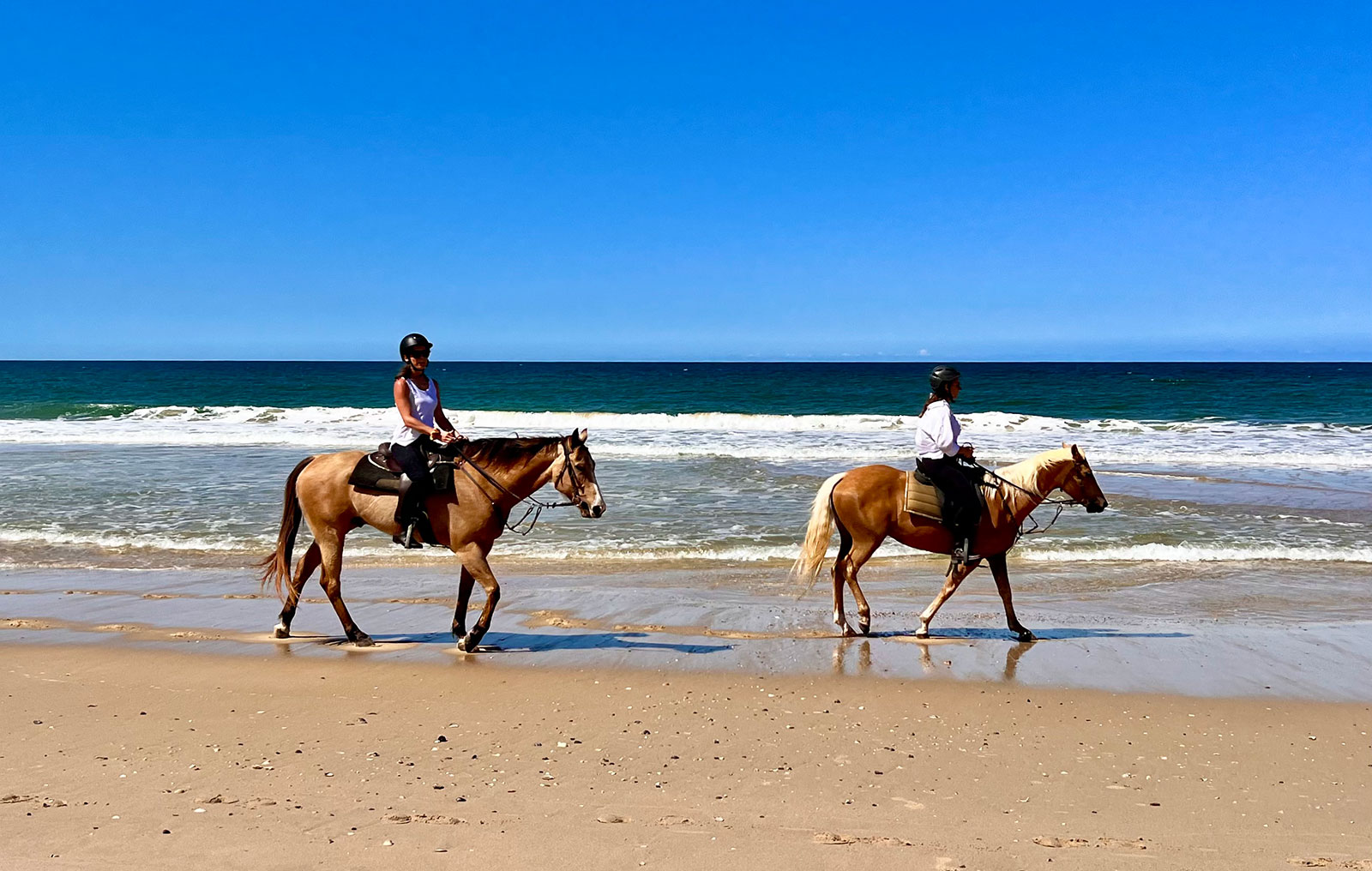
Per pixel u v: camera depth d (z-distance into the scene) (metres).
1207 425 30.52
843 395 59.94
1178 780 5.46
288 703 6.75
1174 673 7.67
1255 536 13.80
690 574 11.50
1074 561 12.55
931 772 5.55
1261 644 8.61
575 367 176.50
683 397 58.28
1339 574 11.75
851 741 6.09
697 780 5.36
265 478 18.25
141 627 8.87
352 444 24.00
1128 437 26.75
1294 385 63.94
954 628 9.23
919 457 8.80
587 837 4.54
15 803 4.87
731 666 7.78
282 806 4.88
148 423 29.41
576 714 6.57
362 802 4.95
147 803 4.89
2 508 15.03
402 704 6.76
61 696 6.82
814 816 4.85
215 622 9.10
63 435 25.48
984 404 48.66
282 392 62.53
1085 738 6.18
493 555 12.41
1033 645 8.58
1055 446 23.92
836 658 8.09
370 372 119.19
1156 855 4.44
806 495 16.95
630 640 8.64
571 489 8.00
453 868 4.18
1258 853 4.48
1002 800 5.12
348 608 9.85
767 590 10.79
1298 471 20.48
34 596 10.10
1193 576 11.68
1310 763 5.76
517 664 7.80
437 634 8.80
